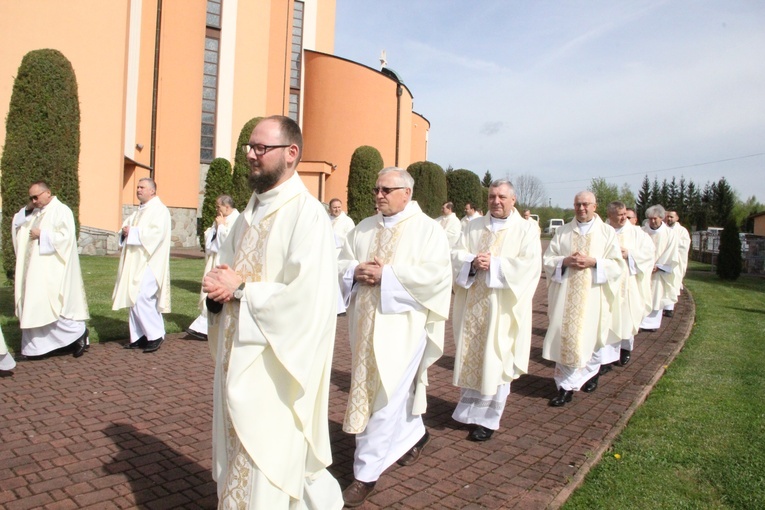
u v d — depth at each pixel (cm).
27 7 1547
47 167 991
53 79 997
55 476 373
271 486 249
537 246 508
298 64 2952
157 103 2170
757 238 2533
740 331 976
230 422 257
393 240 409
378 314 382
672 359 763
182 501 348
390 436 371
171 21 2217
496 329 479
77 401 518
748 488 379
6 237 989
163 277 721
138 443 430
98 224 1666
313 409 275
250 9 2484
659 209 997
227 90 2456
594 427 505
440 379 660
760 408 545
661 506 357
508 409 557
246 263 273
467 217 1340
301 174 2625
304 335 252
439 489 379
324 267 261
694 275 2189
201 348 739
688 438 467
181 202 2286
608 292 618
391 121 2984
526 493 374
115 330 788
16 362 639
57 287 639
